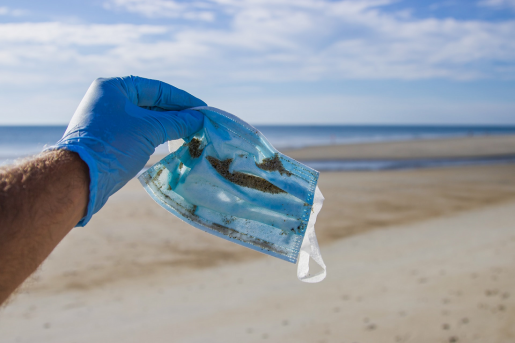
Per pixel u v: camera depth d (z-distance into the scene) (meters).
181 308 5.55
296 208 1.32
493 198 14.41
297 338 4.40
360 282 6.13
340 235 9.65
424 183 18.22
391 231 9.96
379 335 4.30
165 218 11.16
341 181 18.83
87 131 0.92
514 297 4.93
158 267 7.43
